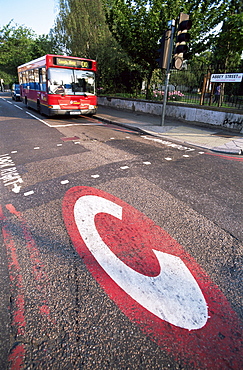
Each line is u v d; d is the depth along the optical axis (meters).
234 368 1.59
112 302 2.06
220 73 9.84
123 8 14.09
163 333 1.81
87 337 1.77
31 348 1.69
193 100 11.30
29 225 3.17
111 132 9.55
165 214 3.45
